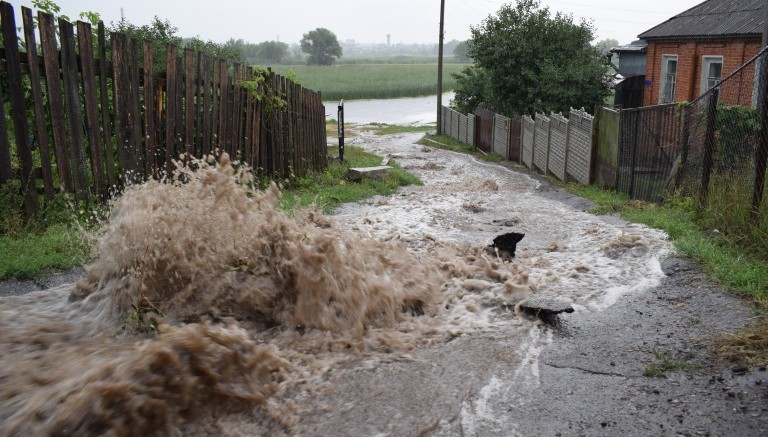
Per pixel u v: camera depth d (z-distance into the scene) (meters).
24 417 3.25
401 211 10.58
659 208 10.03
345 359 4.47
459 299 5.73
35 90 6.76
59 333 4.52
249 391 3.84
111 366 3.56
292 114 12.98
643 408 3.75
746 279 5.57
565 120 17.02
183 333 3.80
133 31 16.97
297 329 4.90
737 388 3.85
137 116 8.08
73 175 7.24
